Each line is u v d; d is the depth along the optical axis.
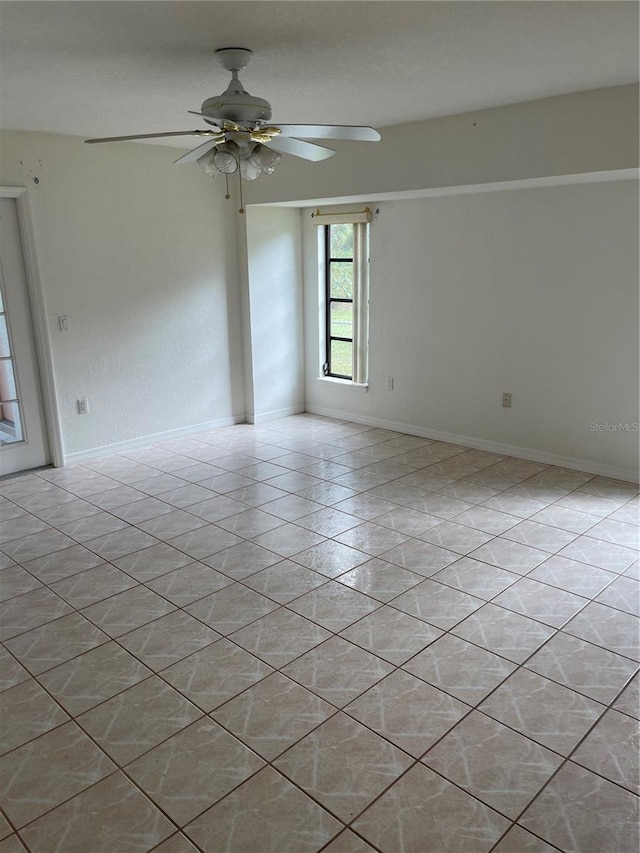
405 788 2.05
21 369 4.88
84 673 2.62
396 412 5.98
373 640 2.80
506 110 3.96
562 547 3.63
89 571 3.45
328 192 5.06
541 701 2.42
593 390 4.66
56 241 4.79
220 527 3.97
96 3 2.27
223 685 2.54
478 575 3.34
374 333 5.96
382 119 4.32
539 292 4.78
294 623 2.94
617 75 3.32
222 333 6.02
